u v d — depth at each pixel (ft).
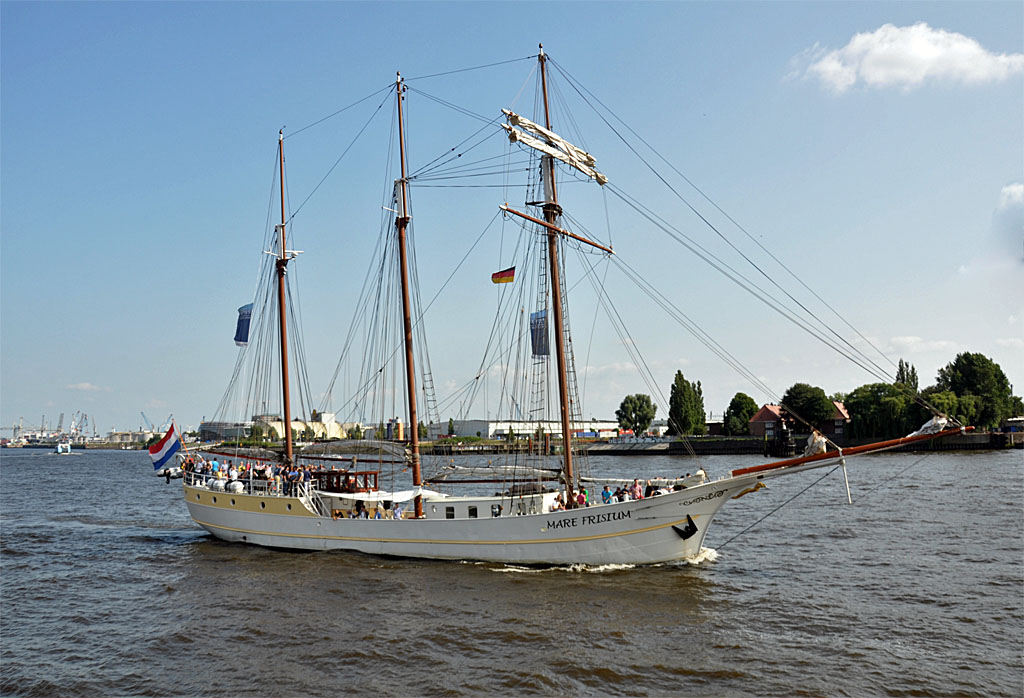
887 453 485.97
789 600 107.86
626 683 76.74
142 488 363.76
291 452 185.16
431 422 162.81
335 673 81.20
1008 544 147.64
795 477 345.31
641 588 115.03
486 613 102.78
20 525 212.43
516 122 138.10
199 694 76.33
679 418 611.47
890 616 99.30
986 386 508.53
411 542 139.13
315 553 148.15
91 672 83.97
